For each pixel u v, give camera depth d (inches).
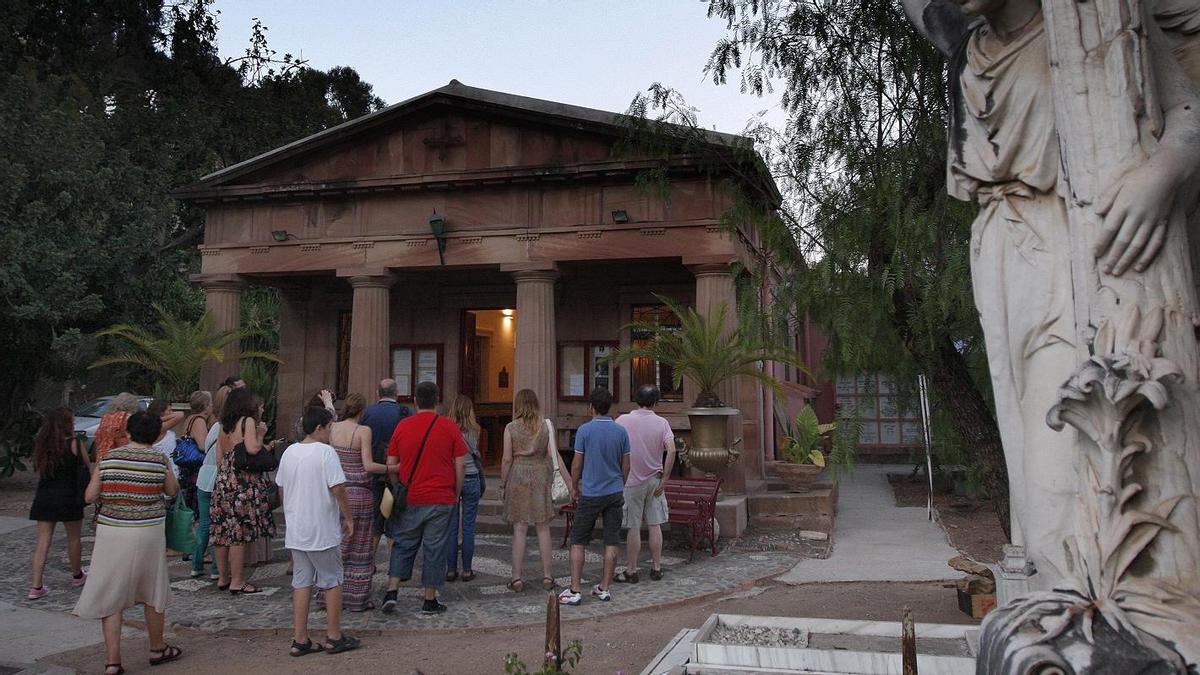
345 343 675.4
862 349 244.8
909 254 231.5
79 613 201.2
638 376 593.3
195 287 1002.7
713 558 374.3
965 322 242.1
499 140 565.6
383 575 332.5
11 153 643.5
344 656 224.1
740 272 309.6
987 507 544.1
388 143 587.8
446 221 567.5
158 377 623.8
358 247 581.6
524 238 548.7
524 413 309.3
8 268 594.2
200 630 253.8
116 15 992.2
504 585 312.7
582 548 283.4
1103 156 69.2
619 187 537.3
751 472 537.6
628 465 289.1
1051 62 73.7
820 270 250.4
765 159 289.4
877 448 897.5
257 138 1058.7
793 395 740.7
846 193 266.1
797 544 409.1
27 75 781.9
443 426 275.0
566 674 131.5
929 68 247.4
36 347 667.4
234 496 301.6
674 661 162.4
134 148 871.7
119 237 701.9
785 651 151.2
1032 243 77.6
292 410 670.5
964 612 247.0
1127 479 64.1
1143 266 66.8
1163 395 61.1
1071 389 65.7
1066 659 60.8
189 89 1055.6
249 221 609.9
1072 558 68.4
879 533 451.5
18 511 533.6
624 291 603.2
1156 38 72.8
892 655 146.3
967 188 85.9
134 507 208.7
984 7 79.7
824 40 276.2
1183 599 62.0
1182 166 66.2
